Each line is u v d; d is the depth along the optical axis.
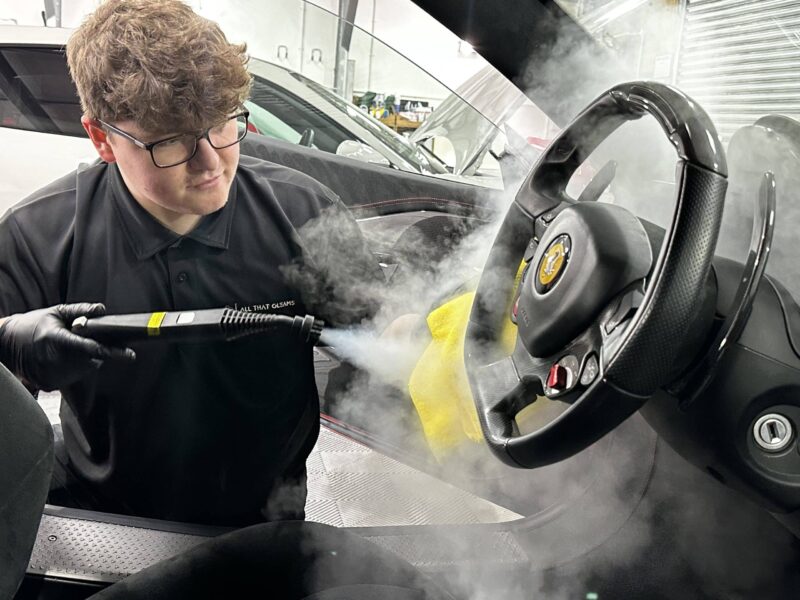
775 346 0.84
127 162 1.09
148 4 1.03
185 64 1.01
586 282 0.81
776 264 0.98
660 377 0.75
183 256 1.25
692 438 0.90
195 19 1.05
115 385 1.23
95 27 1.04
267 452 1.38
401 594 0.93
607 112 0.90
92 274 1.24
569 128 0.95
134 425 1.28
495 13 1.20
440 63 2.46
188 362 1.24
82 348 1.16
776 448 0.85
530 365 0.89
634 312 0.76
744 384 0.84
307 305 1.36
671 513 1.16
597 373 0.77
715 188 0.73
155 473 1.34
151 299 1.25
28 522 0.72
